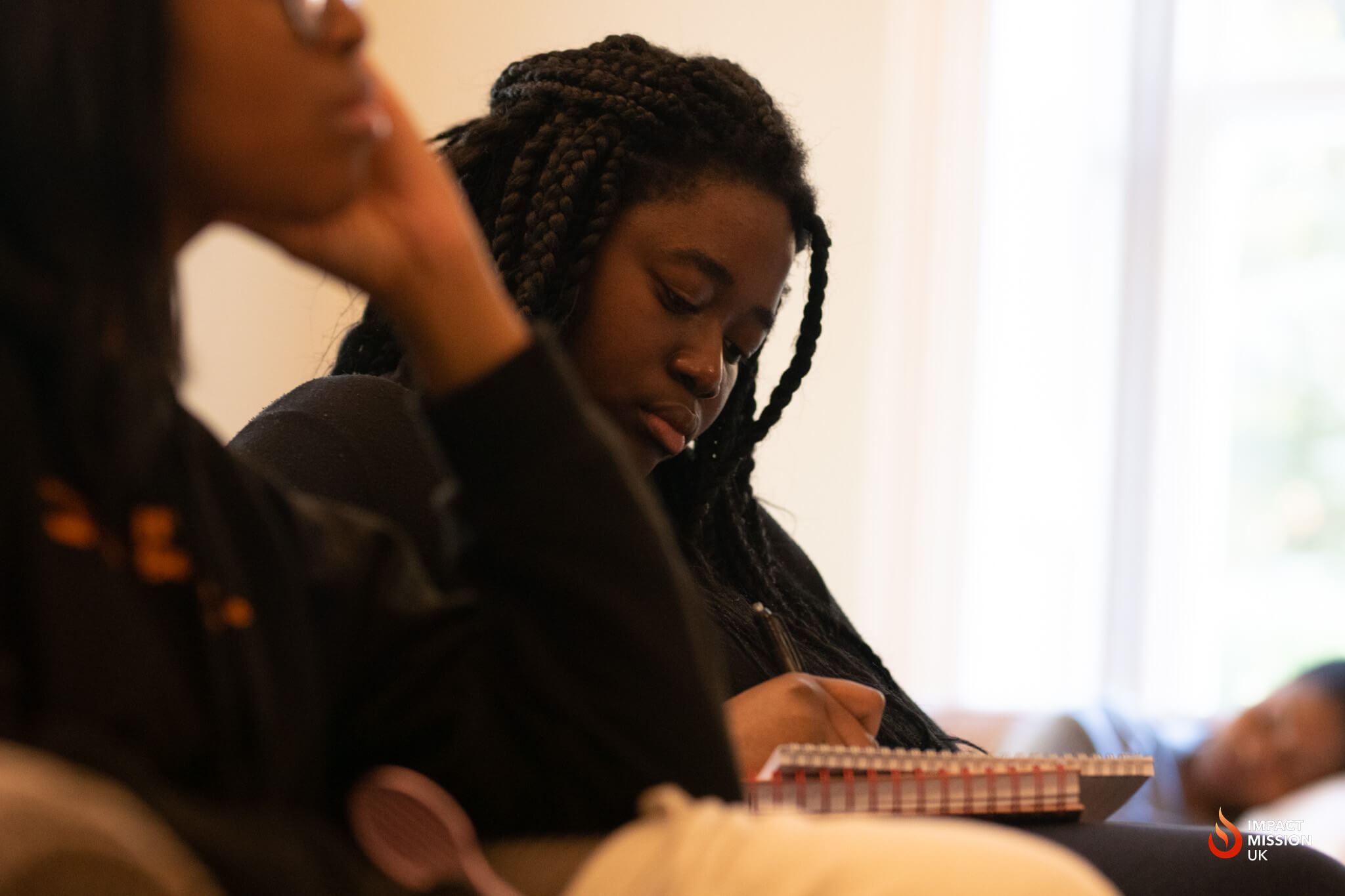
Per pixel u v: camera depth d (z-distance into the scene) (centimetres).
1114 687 468
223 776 85
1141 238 475
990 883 70
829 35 481
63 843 57
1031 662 472
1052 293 476
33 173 81
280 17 88
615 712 105
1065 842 122
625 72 178
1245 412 487
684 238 171
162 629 86
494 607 111
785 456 471
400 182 109
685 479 198
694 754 105
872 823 76
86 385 81
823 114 479
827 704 157
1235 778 375
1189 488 480
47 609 76
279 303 442
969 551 473
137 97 83
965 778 120
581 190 172
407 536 144
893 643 467
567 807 106
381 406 153
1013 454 475
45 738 69
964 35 475
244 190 91
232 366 420
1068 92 479
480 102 491
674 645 106
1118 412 474
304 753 96
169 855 61
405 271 108
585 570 106
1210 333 487
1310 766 367
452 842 81
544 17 491
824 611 216
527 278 171
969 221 472
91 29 82
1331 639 478
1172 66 477
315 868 77
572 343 172
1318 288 485
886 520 470
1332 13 488
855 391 471
